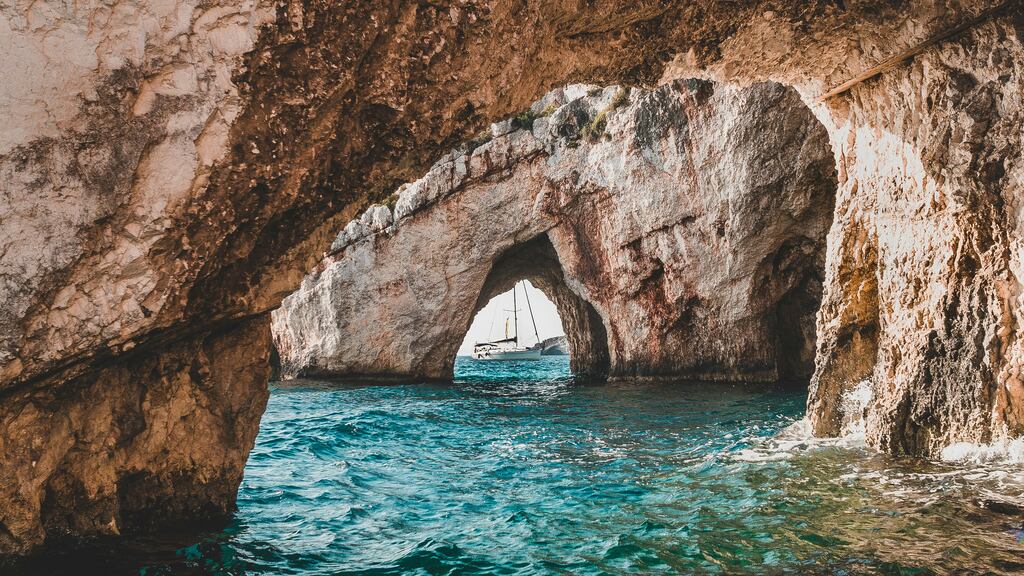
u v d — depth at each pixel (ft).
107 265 12.45
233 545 15.83
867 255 26.43
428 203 73.56
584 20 17.58
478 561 15.26
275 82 12.94
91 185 12.07
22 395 12.72
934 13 19.72
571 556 15.47
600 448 29.40
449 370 77.56
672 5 18.52
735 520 17.39
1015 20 18.47
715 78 23.49
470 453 29.25
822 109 27.37
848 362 27.30
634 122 61.52
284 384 75.31
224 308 15.21
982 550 14.29
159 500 16.55
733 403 44.62
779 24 20.63
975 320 20.54
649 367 66.23
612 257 67.46
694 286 61.31
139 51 11.98
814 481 20.44
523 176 70.69
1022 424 19.35
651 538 16.44
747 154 52.49
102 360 13.50
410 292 75.61
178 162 12.47
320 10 12.76
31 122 11.66
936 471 20.40
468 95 16.06
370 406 51.47
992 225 19.88
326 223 16.49
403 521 18.49
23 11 11.51
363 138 15.47
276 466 25.59
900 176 23.49
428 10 14.16
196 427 16.83
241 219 13.80
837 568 13.82
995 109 19.40
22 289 11.87
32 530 13.53
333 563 15.08
